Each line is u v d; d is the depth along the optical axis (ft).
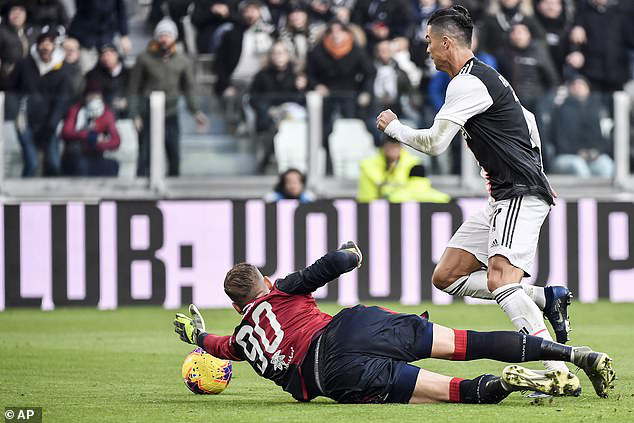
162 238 138.82
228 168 144.25
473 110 67.05
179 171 143.33
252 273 64.08
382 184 142.20
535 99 146.00
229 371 70.54
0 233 136.77
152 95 142.51
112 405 64.85
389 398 61.21
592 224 142.51
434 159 145.59
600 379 62.39
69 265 137.59
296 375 61.72
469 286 74.33
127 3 182.70
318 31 173.06
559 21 171.53
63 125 141.18
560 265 142.00
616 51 171.83
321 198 141.69
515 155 67.41
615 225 142.92
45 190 141.38
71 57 157.79
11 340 107.04
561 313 71.31
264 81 156.87
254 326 62.64
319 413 59.26
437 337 61.46
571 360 61.87
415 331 61.52
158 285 138.82
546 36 170.30
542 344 61.67
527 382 58.54
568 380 58.18
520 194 67.41
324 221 139.95
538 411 59.36
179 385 76.18
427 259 140.87
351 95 144.77
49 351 98.02
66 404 65.57
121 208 138.10
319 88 159.12
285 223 139.54
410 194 142.31
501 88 67.77
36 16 164.96
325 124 144.56
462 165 145.59
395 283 140.67
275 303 62.39
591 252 142.72
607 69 171.63
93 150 141.79
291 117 144.36
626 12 172.24
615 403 63.10
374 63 160.56
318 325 61.82
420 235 140.87
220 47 167.43
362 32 168.76
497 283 67.77
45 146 141.18
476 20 169.27
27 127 140.56
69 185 141.90
